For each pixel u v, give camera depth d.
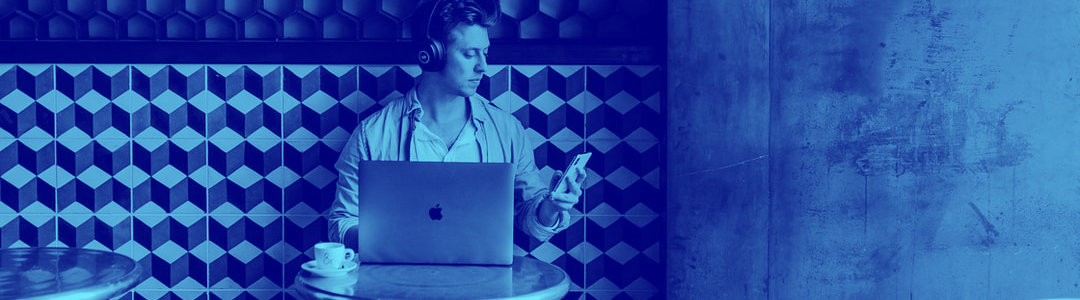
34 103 2.92
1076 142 2.88
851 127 2.86
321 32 2.97
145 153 2.95
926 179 2.87
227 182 2.96
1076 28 2.85
